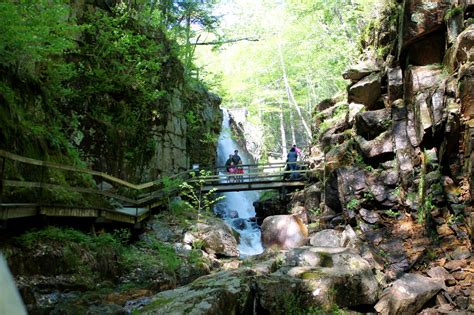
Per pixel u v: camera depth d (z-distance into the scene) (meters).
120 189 14.16
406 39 12.33
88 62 14.38
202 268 10.59
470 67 9.75
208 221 13.77
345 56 21.23
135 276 9.22
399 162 11.96
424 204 10.48
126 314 6.62
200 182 16.86
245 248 14.54
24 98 10.15
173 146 18.44
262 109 33.97
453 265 8.80
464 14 11.24
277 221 13.22
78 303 6.70
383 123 13.02
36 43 9.33
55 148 10.57
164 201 14.60
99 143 14.09
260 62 32.22
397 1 14.38
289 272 7.90
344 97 19.19
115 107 15.24
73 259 7.75
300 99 32.94
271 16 30.64
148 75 16.55
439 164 10.38
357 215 12.05
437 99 10.56
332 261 8.46
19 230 7.72
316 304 7.29
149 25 18.16
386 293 8.14
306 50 26.81
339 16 22.70
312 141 19.62
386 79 13.95
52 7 10.06
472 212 9.11
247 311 6.93
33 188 8.39
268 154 38.91
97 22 14.77
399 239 10.53
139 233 12.18
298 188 17.75
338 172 13.02
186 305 5.93
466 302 7.95
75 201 9.77
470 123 9.55
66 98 13.25
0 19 7.93
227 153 28.03
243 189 17.62
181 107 19.75
